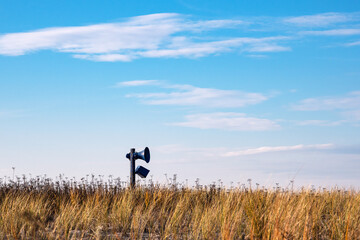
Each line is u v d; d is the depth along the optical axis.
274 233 5.77
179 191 11.70
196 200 10.32
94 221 7.95
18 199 9.05
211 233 6.66
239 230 6.91
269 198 8.09
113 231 7.20
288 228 5.85
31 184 12.09
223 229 6.46
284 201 7.61
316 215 7.23
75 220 7.75
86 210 8.23
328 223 7.41
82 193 11.38
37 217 6.23
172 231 7.14
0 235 6.53
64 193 11.43
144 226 7.29
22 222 7.09
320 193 10.05
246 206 7.47
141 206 9.02
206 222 7.02
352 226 6.63
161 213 8.52
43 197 10.27
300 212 6.78
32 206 8.45
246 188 9.44
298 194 9.20
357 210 8.07
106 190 11.67
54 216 8.74
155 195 10.54
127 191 10.58
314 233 6.50
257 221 6.52
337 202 9.61
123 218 7.82
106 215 8.10
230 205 8.43
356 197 9.98
